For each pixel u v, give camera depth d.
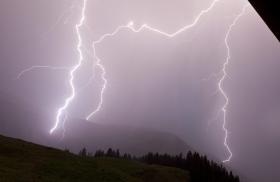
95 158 39.75
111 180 30.70
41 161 32.31
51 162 32.44
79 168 32.28
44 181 25.66
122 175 33.22
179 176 40.00
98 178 30.38
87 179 29.36
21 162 30.92
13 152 33.91
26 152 34.78
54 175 28.53
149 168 39.34
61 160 34.16
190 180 39.47
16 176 25.17
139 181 33.50
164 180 36.69
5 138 39.75
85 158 37.66
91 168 33.12
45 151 37.06
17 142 38.72
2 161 29.86
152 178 36.50
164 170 40.41
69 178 28.58
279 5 1.27
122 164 39.03
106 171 33.12
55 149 39.19
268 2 1.28
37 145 39.69
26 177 25.56
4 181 22.75
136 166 39.53
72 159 35.66
